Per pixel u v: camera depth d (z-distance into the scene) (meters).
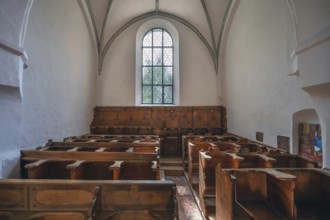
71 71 5.88
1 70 2.80
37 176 3.15
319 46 2.43
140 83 9.02
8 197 2.13
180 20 8.80
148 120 8.48
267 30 4.61
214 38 8.48
